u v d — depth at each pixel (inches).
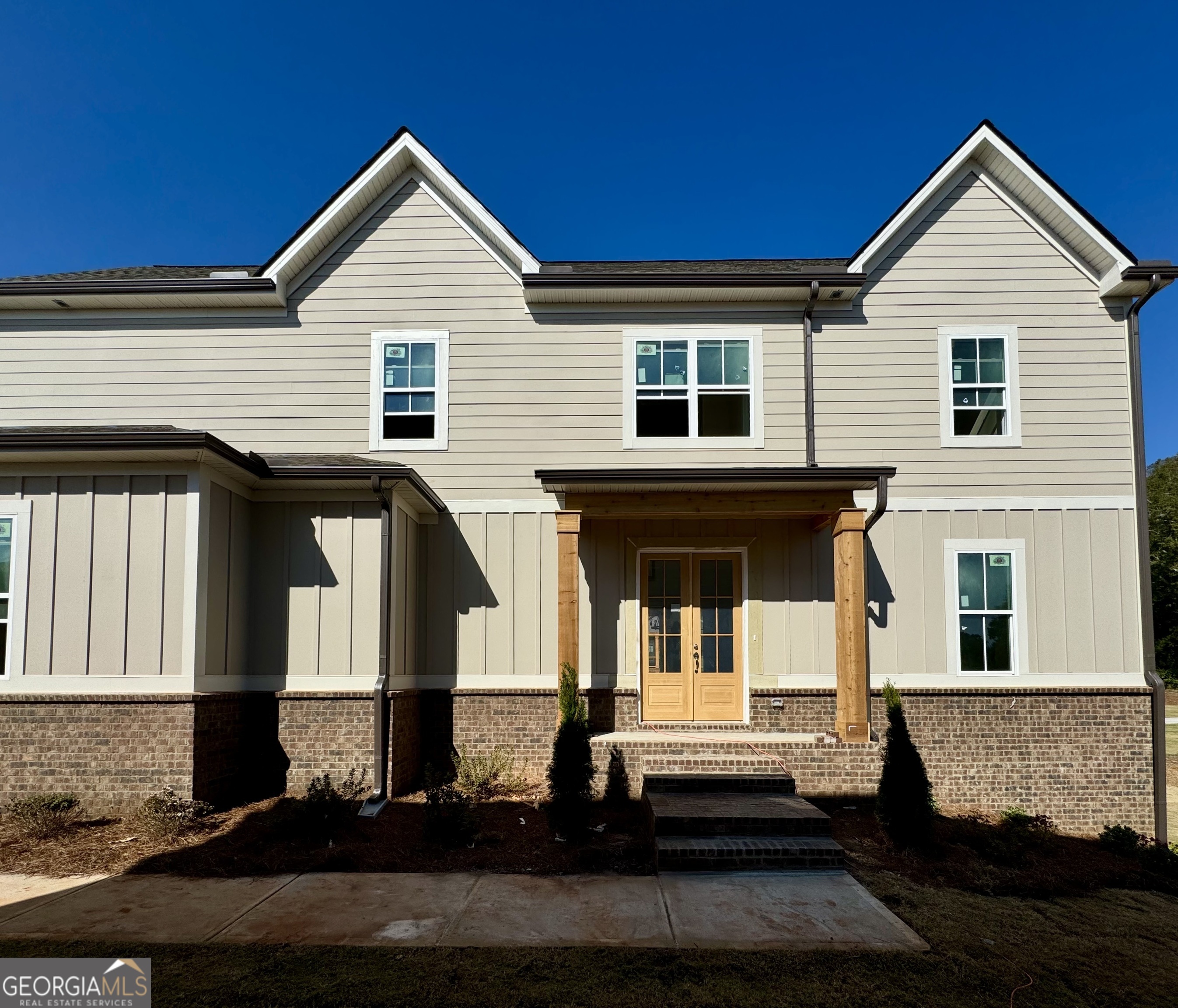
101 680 322.3
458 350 428.5
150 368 428.1
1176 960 216.2
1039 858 311.7
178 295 421.1
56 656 323.9
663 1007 178.9
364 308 431.5
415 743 390.9
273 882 257.6
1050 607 404.2
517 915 232.5
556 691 400.2
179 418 424.8
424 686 402.3
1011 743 392.2
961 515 411.8
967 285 427.5
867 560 407.5
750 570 410.9
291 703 360.2
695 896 250.2
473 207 422.6
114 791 315.9
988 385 421.7
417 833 311.0
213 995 180.2
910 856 294.0
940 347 424.5
